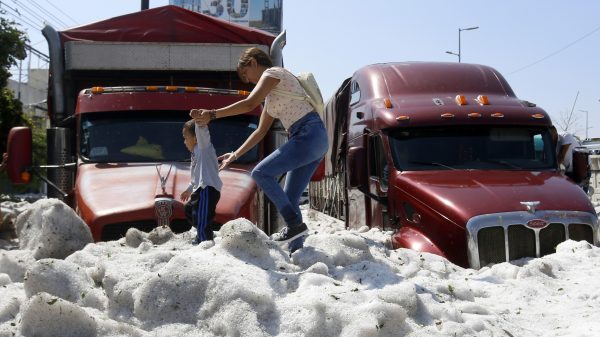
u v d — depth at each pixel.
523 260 8.34
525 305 6.18
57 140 9.46
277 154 5.79
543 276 7.07
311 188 20.70
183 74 10.94
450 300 5.69
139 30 11.36
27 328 4.44
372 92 12.08
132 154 9.02
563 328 5.50
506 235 8.38
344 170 14.86
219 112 5.72
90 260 5.78
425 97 11.53
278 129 9.34
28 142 8.31
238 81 11.01
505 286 6.67
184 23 11.41
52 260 5.20
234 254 5.47
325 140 5.89
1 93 31.05
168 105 9.30
